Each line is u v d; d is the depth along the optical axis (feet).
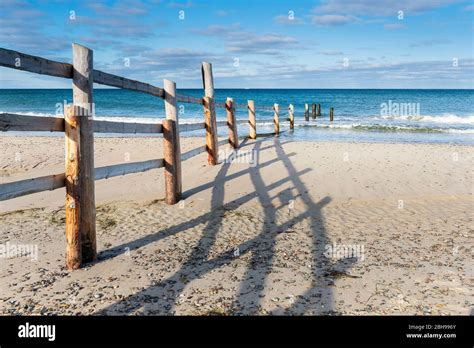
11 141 47.19
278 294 12.14
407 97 225.15
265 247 16.26
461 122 92.94
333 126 77.05
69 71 13.38
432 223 19.58
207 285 12.71
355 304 11.53
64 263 14.30
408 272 13.74
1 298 11.73
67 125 13.16
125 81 16.79
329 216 20.81
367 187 26.66
